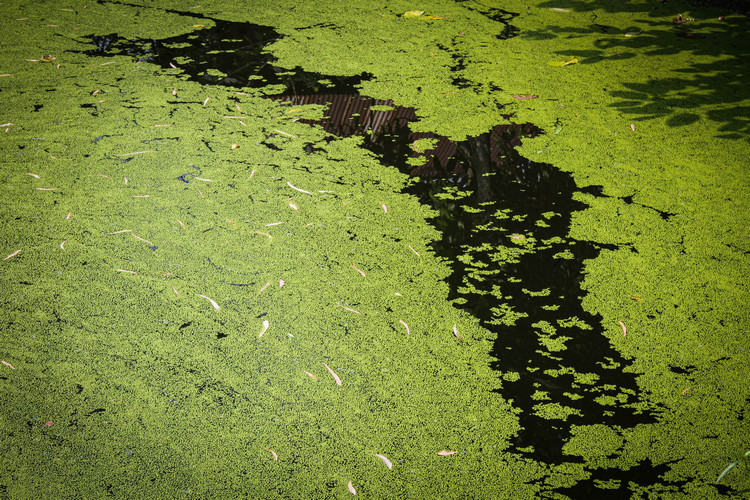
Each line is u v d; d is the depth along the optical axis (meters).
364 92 4.31
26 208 3.14
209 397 2.28
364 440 2.16
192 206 3.21
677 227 3.21
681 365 2.48
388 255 2.97
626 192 3.45
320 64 4.65
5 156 3.50
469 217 3.25
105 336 2.50
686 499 2.03
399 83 4.44
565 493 2.04
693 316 2.70
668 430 2.24
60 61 4.53
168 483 2.00
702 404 2.33
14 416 2.17
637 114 4.17
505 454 2.15
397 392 2.33
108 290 2.71
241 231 3.07
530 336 2.60
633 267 2.96
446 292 2.79
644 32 5.34
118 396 2.27
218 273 2.82
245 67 4.57
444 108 4.16
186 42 4.89
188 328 2.55
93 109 3.99
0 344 2.43
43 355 2.40
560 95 4.37
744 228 3.21
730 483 2.08
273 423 2.21
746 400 2.35
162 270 2.82
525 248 3.06
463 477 2.07
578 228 3.19
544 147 3.81
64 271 2.79
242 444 2.13
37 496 1.94
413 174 3.55
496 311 2.71
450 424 2.23
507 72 4.64
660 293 2.82
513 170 3.60
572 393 2.37
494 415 2.28
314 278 2.82
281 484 2.02
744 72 4.72
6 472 2.00
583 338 2.59
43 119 3.86
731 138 3.94
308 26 5.23
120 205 3.20
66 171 3.42
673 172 3.62
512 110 4.17
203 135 3.79
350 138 3.84
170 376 2.35
